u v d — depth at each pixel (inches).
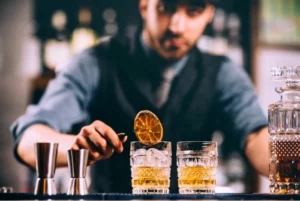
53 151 60.6
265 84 180.9
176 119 174.2
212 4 178.5
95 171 165.8
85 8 178.7
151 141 65.5
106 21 177.8
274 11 184.9
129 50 175.2
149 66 174.7
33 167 145.8
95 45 176.2
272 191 67.9
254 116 176.1
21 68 177.6
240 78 178.7
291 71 68.5
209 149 66.1
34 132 152.1
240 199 56.4
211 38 178.2
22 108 176.7
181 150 66.5
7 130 177.2
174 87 174.9
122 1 177.5
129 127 172.4
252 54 180.4
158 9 175.6
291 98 68.3
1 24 178.4
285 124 67.3
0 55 177.9
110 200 55.9
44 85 175.8
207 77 176.4
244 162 174.4
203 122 175.3
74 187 60.9
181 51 175.6
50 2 179.2
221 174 174.2
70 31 178.4
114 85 173.9
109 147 70.4
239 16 181.2
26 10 178.7
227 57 178.5
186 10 176.1
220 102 176.2
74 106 170.7
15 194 57.6
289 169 66.6
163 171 65.3
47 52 177.6
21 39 178.4
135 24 176.9
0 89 177.2
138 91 174.1
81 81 173.6
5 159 176.9
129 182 166.2
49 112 165.3
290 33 185.8
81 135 70.2
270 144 68.4
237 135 175.5
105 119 172.9
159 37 175.5
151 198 56.2
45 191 59.8
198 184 65.6
